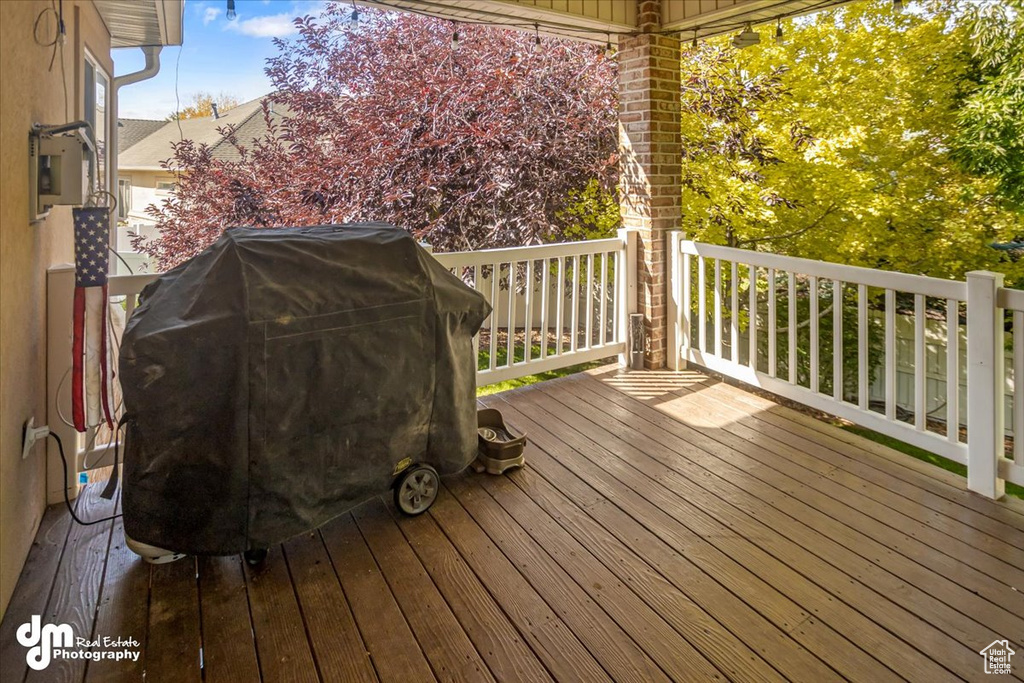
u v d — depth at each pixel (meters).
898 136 6.00
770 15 4.16
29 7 2.29
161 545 2.17
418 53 6.37
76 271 2.56
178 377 2.06
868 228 5.89
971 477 2.94
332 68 6.57
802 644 1.97
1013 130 5.64
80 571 2.33
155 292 2.25
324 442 2.32
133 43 5.04
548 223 6.49
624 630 2.04
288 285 2.22
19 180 2.18
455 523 2.69
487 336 7.38
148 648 1.95
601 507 2.82
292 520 2.29
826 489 2.98
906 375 6.54
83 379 2.58
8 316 2.07
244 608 2.15
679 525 2.67
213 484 2.13
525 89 6.17
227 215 6.18
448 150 6.15
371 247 2.54
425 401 2.62
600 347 4.79
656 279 4.75
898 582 2.27
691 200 6.30
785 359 6.45
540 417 3.93
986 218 5.91
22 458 2.28
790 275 3.88
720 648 1.95
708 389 4.44
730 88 6.24
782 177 5.94
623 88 4.73
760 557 2.43
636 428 3.75
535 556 2.45
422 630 2.04
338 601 2.19
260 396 2.12
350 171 6.07
